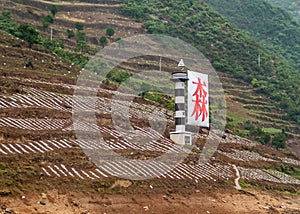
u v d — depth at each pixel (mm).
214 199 57562
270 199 66625
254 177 74688
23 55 92750
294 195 75250
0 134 51406
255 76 166500
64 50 119125
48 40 117062
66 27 157875
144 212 46906
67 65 98812
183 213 49875
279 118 146500
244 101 149500
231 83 158750
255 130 123438
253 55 178500
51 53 104438
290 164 97688
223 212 54250
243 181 70000
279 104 153250
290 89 162875
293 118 147500
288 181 81938
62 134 57750
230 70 164125
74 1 179000
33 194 42625
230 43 181125
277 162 93000
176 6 196875
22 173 44812
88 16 170500
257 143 109125
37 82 78812
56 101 71375
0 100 64500
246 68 169750
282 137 119312
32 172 45594
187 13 193500
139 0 197500
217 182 63812
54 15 156625
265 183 73812
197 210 51969
